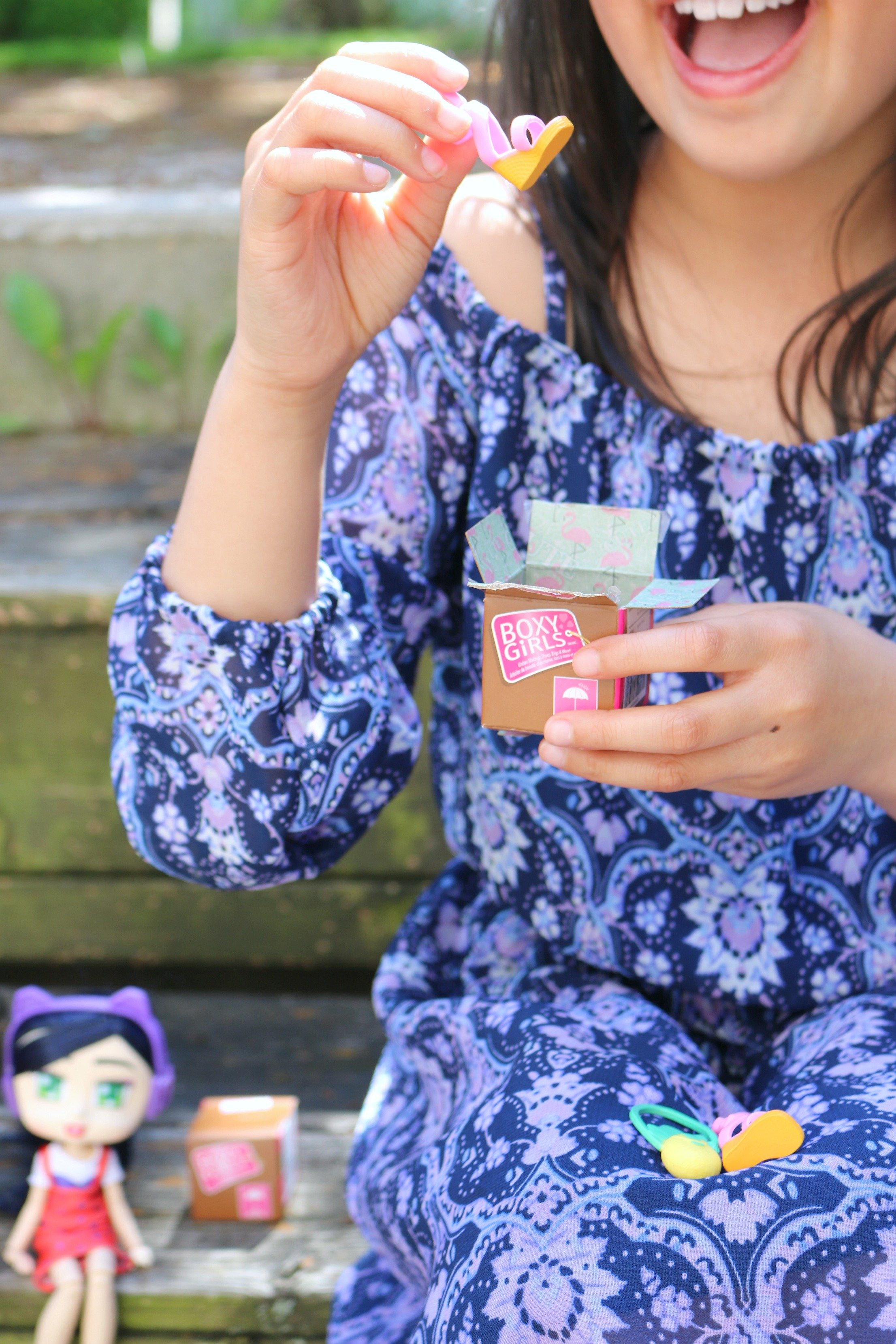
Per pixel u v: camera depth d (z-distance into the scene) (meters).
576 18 0.91
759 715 0.76
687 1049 0.84
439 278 0.91
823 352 0.90
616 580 0.77
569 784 0.89
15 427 1.85
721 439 0.88
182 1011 1.25
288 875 0.87
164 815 0.85
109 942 1.27
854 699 0.78
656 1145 0.76
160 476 1.65
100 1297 1.00
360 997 1.28
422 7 6.32
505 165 0.75
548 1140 0.77
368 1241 0.94
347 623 0.85
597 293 0.90
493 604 0.76
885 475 0.88
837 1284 0.72
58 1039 1.04
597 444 0.89
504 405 0.89
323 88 0.75
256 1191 1.05
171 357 1.83
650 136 0.94
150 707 0.83
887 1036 0.82
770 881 0.88
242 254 0.77
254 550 0.82
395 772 0.88
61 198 1.89
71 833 1.26
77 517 1.48
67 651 1.23
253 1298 1.00
